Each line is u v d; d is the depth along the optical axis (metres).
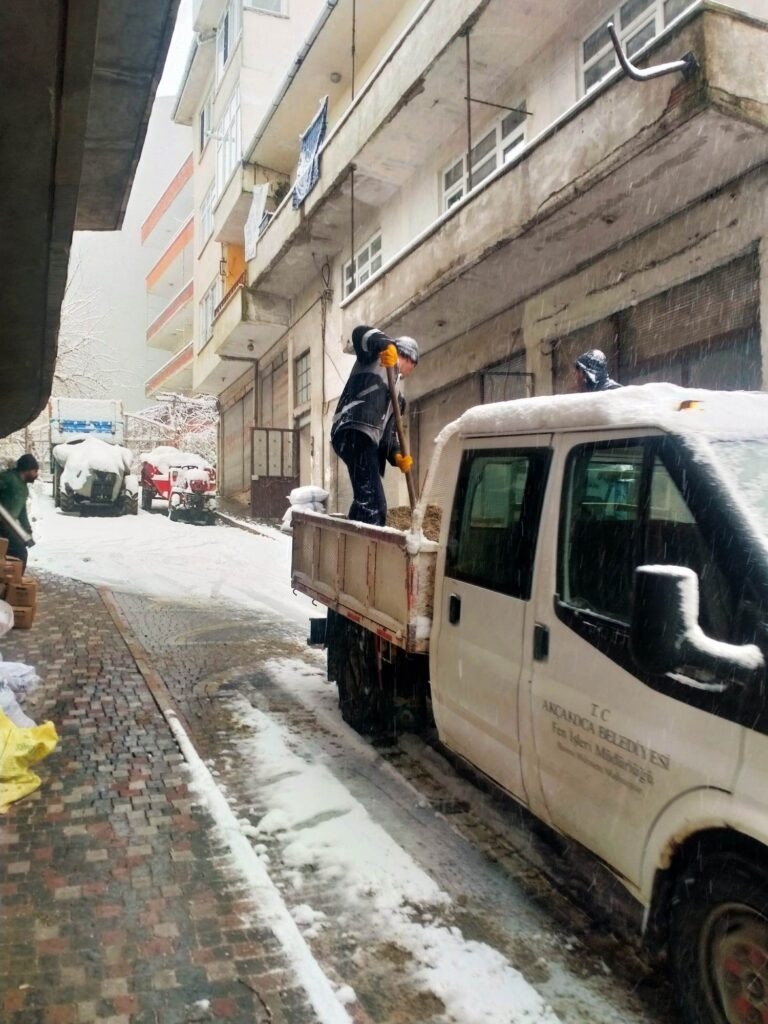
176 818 3.98
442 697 3.99
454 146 13.62
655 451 2.86
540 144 8.77
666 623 2.30
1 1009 2.61
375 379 5.59
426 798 4.36
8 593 7.87
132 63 6.16
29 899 3.26
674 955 2.55
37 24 4.28
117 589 10.97
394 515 5.96
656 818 2.58
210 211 27.56
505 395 12.32
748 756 2.26
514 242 9.52
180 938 3.02
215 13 24.88
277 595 11.13
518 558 3.45
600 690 2.86
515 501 3.56
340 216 17.08
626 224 9.02
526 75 11.57
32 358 9.80
